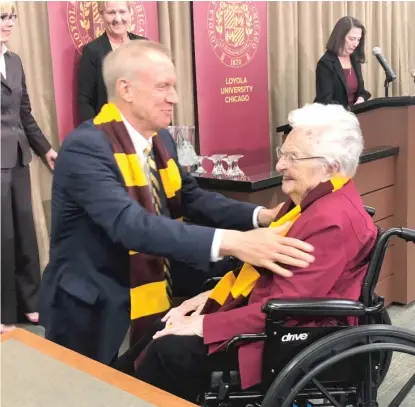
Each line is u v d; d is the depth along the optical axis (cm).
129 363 173
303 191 159
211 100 360
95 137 167
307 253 143
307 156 154
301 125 156
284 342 142
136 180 173
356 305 137
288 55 417
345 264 146
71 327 173
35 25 287
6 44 273
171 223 156
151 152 188
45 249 296
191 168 273
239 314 146
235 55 371
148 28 327
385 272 297
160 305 180
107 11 284
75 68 297
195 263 154
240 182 240
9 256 272
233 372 149
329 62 363
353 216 148
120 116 174
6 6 252
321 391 140
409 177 291
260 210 192
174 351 153
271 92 416
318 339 143
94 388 100
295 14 420
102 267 172
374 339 138
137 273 174
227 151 374
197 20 347
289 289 143
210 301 169
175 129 273
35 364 109
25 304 285
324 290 143
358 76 378
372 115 296
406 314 291
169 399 98
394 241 297
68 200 169
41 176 294
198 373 154
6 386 101
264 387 145
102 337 171
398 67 520
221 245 150
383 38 501
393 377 229
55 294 174
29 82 288
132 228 155
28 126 278
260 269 158
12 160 266
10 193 270
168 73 169
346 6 455
